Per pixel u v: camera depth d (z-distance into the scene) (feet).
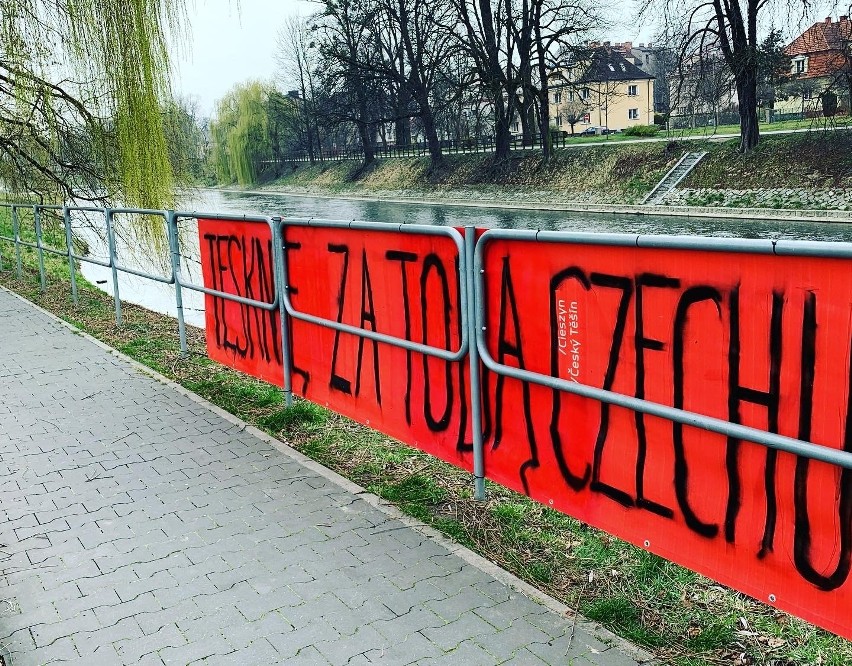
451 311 13.50
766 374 8.91
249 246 19.76
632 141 160.04
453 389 13.83
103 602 11.32
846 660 9.67
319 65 179.32
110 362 24.88
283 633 10.44
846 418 8.20
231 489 15.03
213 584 11.70
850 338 8.08
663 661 9.71
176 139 48.60
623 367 10.55
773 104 141.90
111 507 14.42
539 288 11.61
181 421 19.06
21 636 10.57
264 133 250.37
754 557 9.36
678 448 10.07
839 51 122.83
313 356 17.85
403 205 175.73
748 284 8.94
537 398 12.09
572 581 11.71
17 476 15.99
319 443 17.52
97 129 48.49
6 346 27.43
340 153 240.73
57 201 54.65
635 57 292.81
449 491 14.79
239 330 21.01
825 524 8.59
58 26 44.29
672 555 10.36
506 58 159.84
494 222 136.46
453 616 10.68
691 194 133.90
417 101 182.60
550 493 12.14
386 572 11.86
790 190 122.42
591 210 144.87
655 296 9.98
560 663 9.64
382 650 9.99
